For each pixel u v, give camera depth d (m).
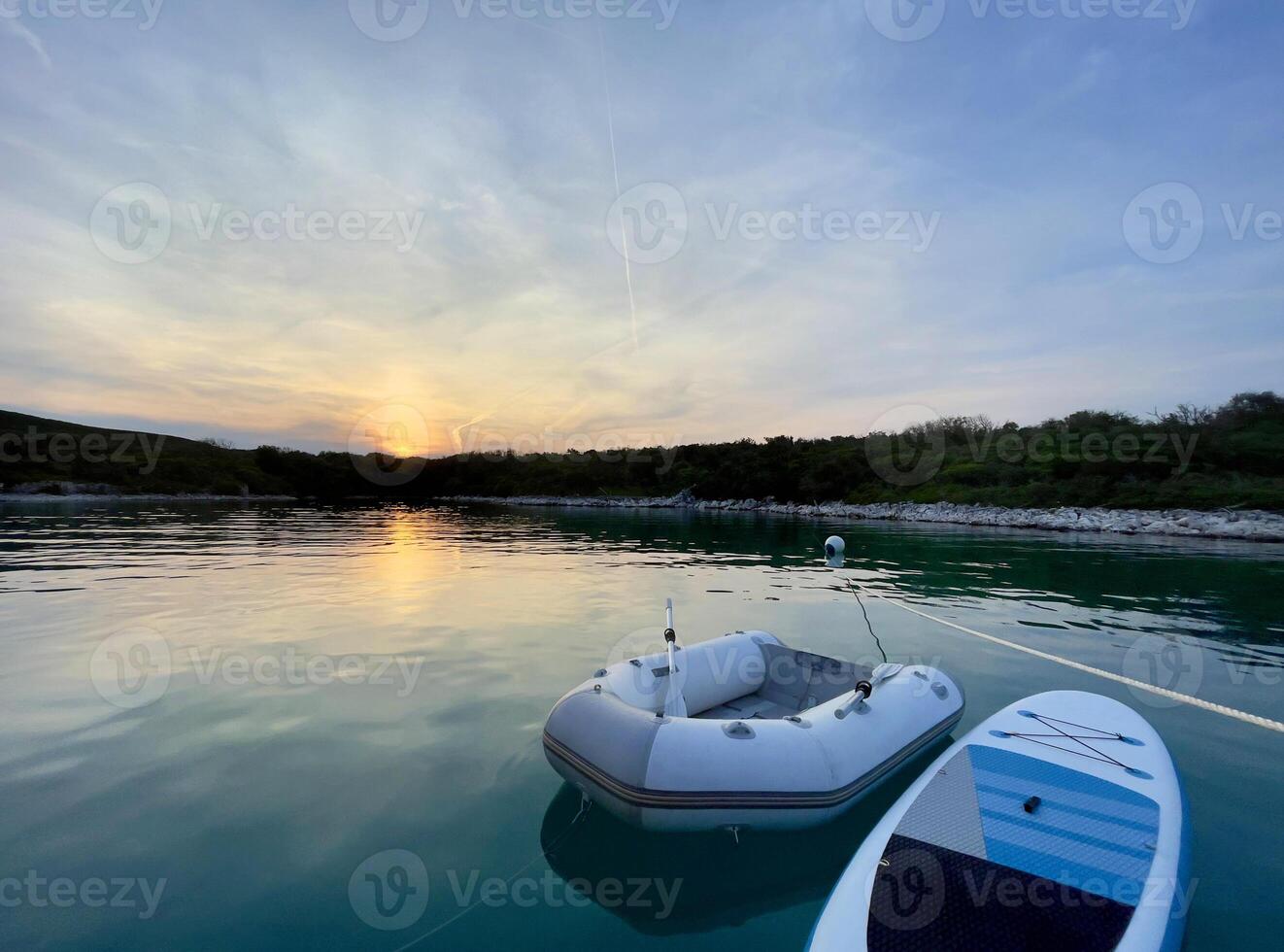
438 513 33.81
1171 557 15.03
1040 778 3.40
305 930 2.80
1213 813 3.92
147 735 4.87
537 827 3.67
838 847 3.47
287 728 5.04
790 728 3.82
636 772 3.44
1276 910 2.99
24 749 4.61
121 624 8.43
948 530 21.95
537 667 6.70
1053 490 26.09
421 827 3.66
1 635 7.85
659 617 9.25
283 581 11.90
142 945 2.68
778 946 2.74
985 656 7.34
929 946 2.33
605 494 47.88
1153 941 2.34
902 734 4.26
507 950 2.69
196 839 3.50
